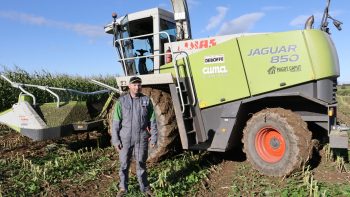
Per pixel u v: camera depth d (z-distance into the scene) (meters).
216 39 6.94
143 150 5.08
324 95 5.88
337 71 6.25
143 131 5.05
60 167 6.74
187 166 6.67
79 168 6.73
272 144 6.07
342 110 18.55
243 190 5.37
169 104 6.86
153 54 7.63
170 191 5.18
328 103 5.92
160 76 6.78
